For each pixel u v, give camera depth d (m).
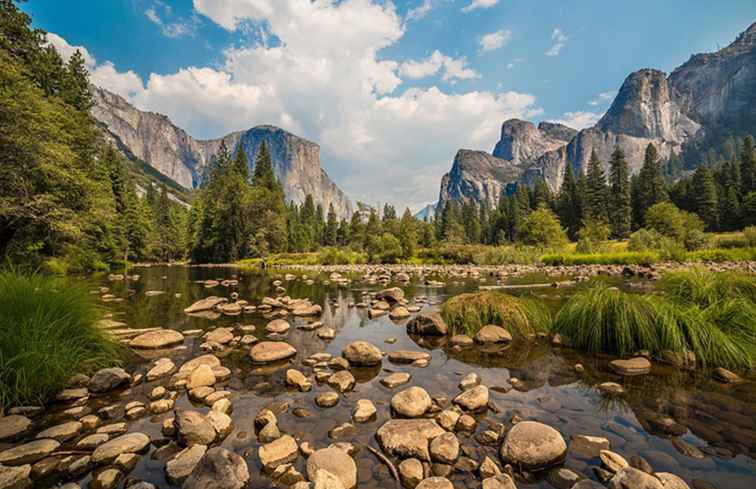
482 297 7.77
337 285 18.34
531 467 2.75
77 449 3.09
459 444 3.13
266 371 5.30
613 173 73.12
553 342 6.62
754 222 59.41
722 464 2.77
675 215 53.53
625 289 13.12
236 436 3.32
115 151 44.66
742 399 4.04
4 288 4.79
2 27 17.33
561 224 81.44
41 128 14.37
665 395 4.17
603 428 3.39
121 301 12.43
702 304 6.26
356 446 3.15
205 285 18.67
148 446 3.14
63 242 21.34
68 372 4.49
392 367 5.46
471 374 4.76
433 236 80.25
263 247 51.16
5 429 3.32
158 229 68.62
